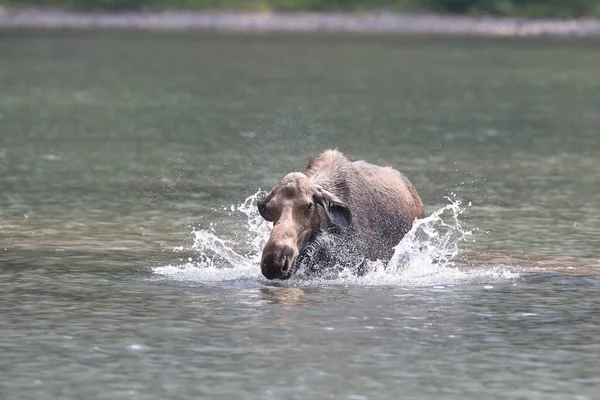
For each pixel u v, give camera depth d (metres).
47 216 55.00
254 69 154.62
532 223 54.53
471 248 48.28
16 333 34.28
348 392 29.11
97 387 29.44
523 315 36.72
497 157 78.88
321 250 40.28
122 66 156.88
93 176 68.62
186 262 44.78
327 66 158.88
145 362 31.48
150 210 57.22
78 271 42.97
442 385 29.73
